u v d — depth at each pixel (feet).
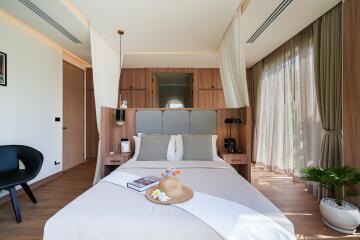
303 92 9.43
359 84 6.11
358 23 6.10
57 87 11.43
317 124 8.66
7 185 6.13
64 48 11.44
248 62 14.47
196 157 8.31
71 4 7.47
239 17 7.75
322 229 6.02
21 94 8.89
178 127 10.09
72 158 13.55
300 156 9.89
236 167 9.64
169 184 4.47
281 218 3.55
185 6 7.36
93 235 3.34
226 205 3.95
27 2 6.92
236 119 9.26
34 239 5.52
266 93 13.32
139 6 7.33
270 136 12.53
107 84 10.49
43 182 10.16
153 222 3.41
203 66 15.69
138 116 10.07
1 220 6.50
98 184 5.31
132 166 7.17
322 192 7.80
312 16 7.94
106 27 8.97
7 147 7.65
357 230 5.93
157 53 12.51
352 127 6.39
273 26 8.73
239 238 3.23
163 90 17.17
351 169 5.98
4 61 8.02
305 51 9.30
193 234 3.28
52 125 10.98
